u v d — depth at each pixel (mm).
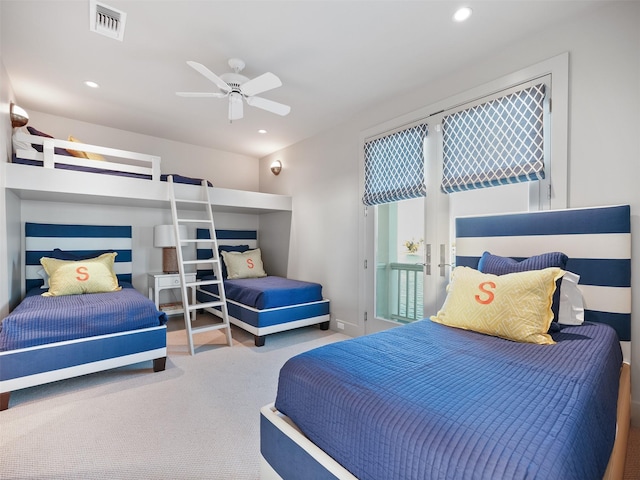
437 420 930
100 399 2229
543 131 2264
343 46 2449
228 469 1576
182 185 3910
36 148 3311
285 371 1422
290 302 3715
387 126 3373
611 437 1170
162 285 4117
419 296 3197
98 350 2438
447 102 2861
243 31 2277
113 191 3359
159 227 4281
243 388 2420
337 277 3996
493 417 931
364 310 3637
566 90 2160
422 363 1366
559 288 1818
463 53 2529
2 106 2633
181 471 1557
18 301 3445
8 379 2098
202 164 5039
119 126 4152
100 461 1613
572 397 1044
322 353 1488
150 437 1808
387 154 3365
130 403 2180
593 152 2059
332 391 1177
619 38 1964
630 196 1930
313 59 2625
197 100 3400
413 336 1764
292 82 3000
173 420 1981
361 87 3094
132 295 3070
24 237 3656
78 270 3238
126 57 2615
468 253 2574
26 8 2041
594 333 1758
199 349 3287
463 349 1547
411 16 2113
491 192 2602
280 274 5094
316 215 4359
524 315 1671
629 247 1896
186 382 2512
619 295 1912
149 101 3426
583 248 2037
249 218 5574
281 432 1316
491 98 2557
